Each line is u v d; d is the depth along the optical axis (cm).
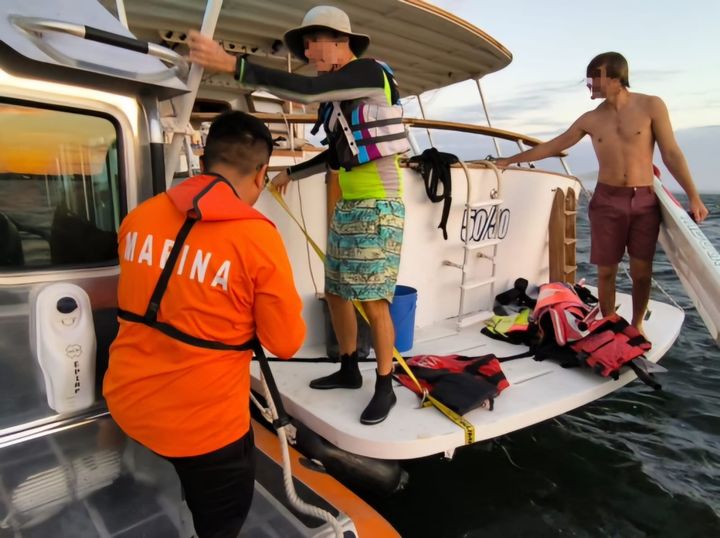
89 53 171
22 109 174
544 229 452
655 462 303
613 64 303
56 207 186
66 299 182
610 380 284
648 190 314
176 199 130
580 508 264
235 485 141
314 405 248
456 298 387
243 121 141
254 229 128
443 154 333
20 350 183
